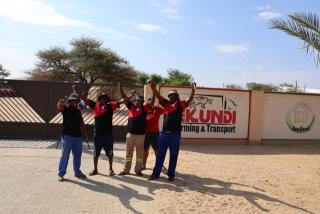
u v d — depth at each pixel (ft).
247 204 24.76
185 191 26.89
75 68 140.97
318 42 38.11
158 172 29.63
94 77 141.28
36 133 47.88
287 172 34.91
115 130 48.52
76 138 28.71
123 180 29.14
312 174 34.68
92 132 48.29
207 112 47.85
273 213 23.43
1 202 22.75
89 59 138.31
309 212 24.20
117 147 44.50
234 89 48.55
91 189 26.37
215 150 44.57
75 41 139.54
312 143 52.34
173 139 29.19
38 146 42.52
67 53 140.26
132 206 23.24
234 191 27.53
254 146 48.83
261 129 49.83
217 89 47.98
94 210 22.24
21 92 47.62
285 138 51.21
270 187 29.32
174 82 108.37
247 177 32.01
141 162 30.68
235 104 48.83
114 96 48.52
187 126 47.34
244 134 49.37
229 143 48.80
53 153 38.83
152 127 32.09
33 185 26.61
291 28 38.78
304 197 27.37
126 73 142.10
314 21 38.40
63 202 23.34
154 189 27.02
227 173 33.09
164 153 29.45
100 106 29.84
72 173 30.60
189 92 46.85
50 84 47.62
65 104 28.66
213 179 30.78
